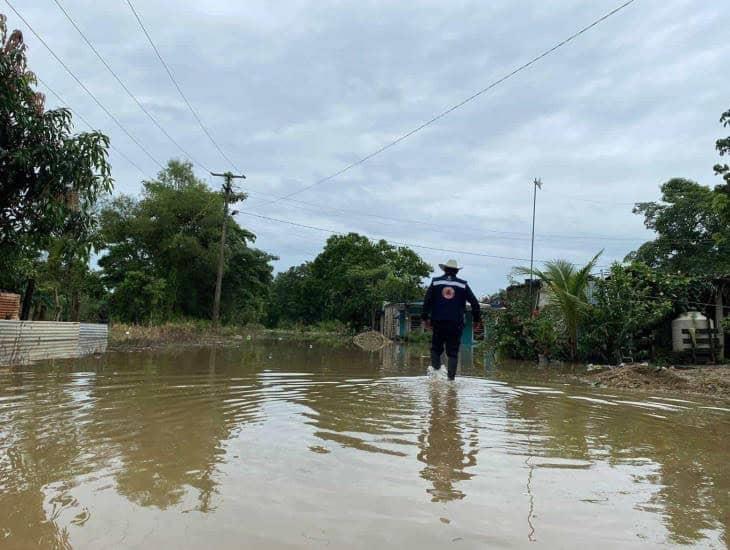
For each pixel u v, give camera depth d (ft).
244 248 114.21
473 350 71.72
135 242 100.68
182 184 107.34
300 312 209.67
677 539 7.52
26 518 7.63
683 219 82.48
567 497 9.07
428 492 9.05
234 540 7.02
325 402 18.21
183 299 109.09
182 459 10.66
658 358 49.80
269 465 10.37
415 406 17.75
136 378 23.98
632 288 51.11
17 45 27.99
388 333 131.64
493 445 12.46
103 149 29.86
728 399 24.04
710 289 52.54
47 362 30.86
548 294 55.42
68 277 63.21
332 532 7.34
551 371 38.60
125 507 8.09
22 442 11.69
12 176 28.86
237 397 18.97
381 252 152.76
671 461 11.71
